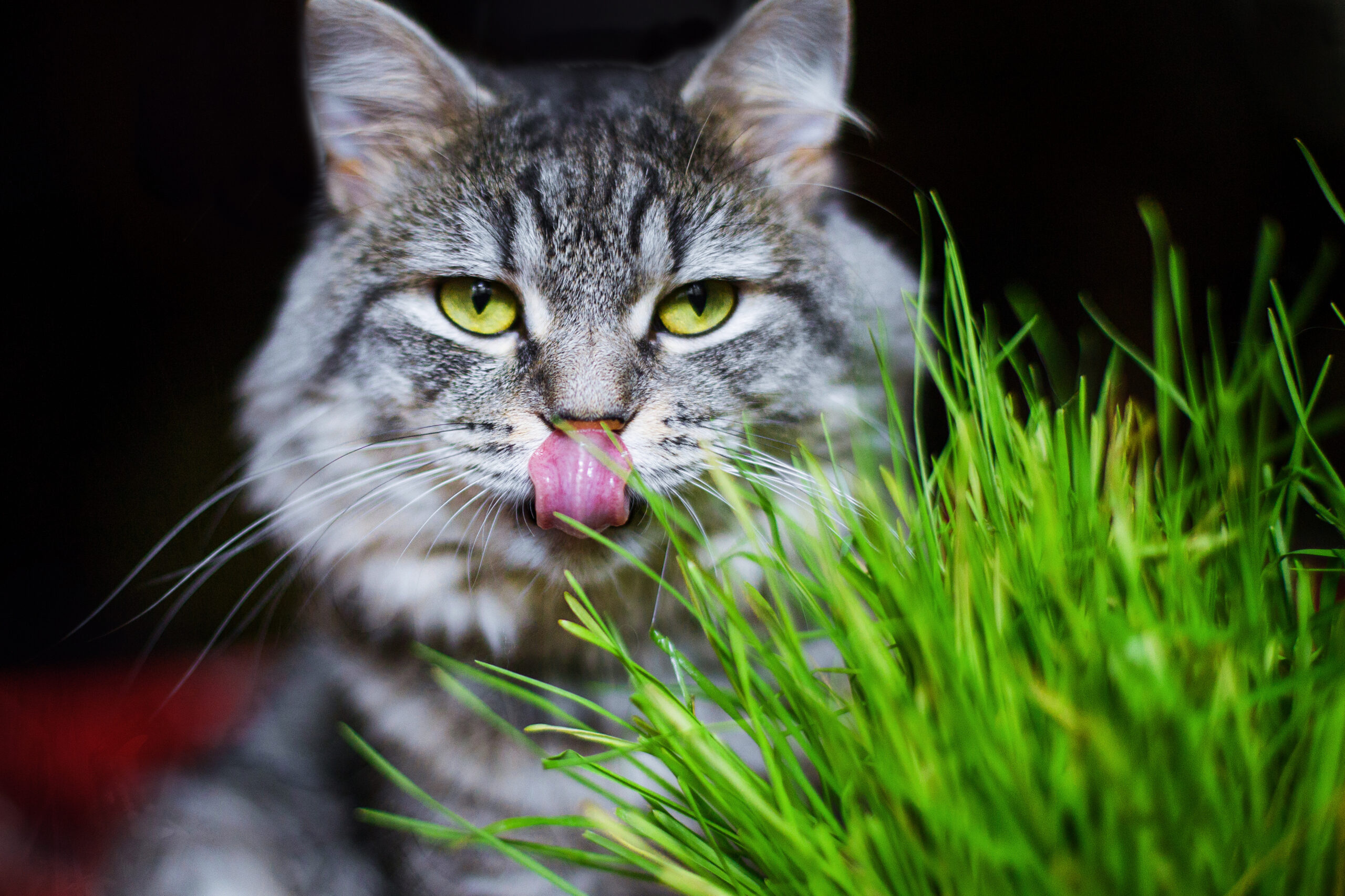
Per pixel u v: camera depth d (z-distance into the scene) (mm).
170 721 515
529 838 436
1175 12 542
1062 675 331
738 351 441
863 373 436
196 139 564
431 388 439
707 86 453
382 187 449
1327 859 288
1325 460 354
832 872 317
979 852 294
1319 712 325
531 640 447
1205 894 284
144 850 427
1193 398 355
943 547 364
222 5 549
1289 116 531
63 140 562
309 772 453
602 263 437
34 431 577
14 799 477
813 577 402
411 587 450
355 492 445
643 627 445
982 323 562
